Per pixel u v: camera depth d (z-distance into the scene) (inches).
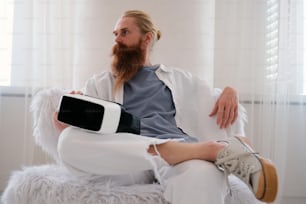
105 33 75.3
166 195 38.4
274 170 35.9
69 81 74.2
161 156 40.4
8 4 75.7
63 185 40.3
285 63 74.1
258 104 74.9
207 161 39.1
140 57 56.5
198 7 76.2
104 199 38.9
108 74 57.1
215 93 54.9
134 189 40.2
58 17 73.8
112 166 38.8
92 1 75.7
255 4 74.4
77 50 75.9
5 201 43.0
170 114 53.1
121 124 40.4
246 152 37.8
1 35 75.4
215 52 74.5
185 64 75.7
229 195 42.3
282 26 74.5
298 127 76.3
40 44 73.4
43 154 72.2
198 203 36.3
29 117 72.6
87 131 39.2
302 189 76.2
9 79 75.4
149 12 75.4
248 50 74.4
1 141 74.5
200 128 53.7
